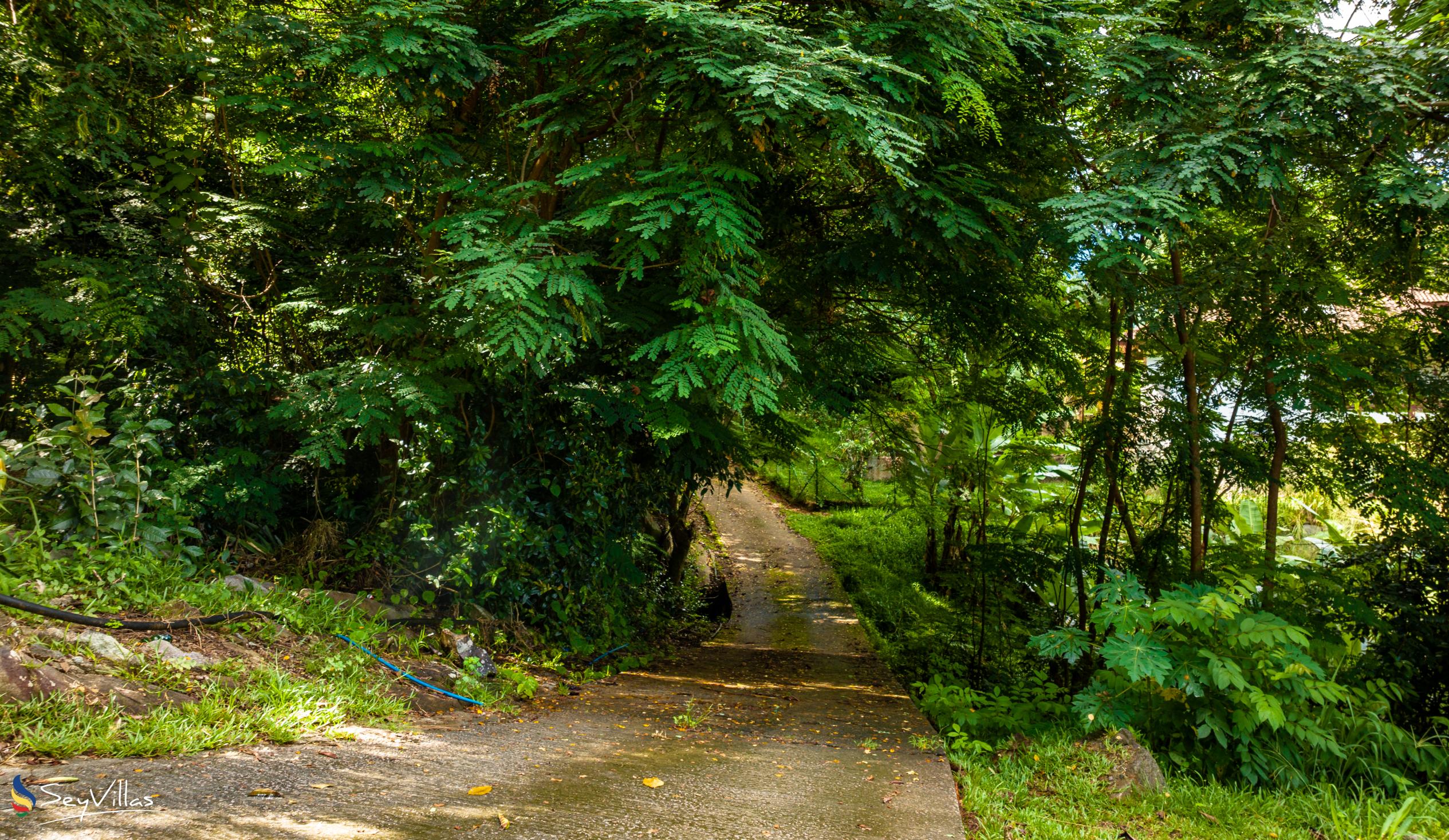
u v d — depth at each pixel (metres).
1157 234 5.41
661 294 5.20
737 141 4.48
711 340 4.00
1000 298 6.77
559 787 3.03
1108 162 5.62
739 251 4.33
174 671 3.45
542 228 4.22
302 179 5.41
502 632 5.91
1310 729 4.28
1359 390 6.41
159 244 5.41
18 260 5.10
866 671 7.57
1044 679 5.70
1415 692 6.22
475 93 5.47
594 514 6.95
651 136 5.19
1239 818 3.71
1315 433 6.73
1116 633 4.42
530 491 6.72
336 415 5.10
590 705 5.00
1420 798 4.09
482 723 4.15
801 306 7.22
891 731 4.80
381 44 4.17
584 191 5.04
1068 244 5.59
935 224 5.36
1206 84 5.51
